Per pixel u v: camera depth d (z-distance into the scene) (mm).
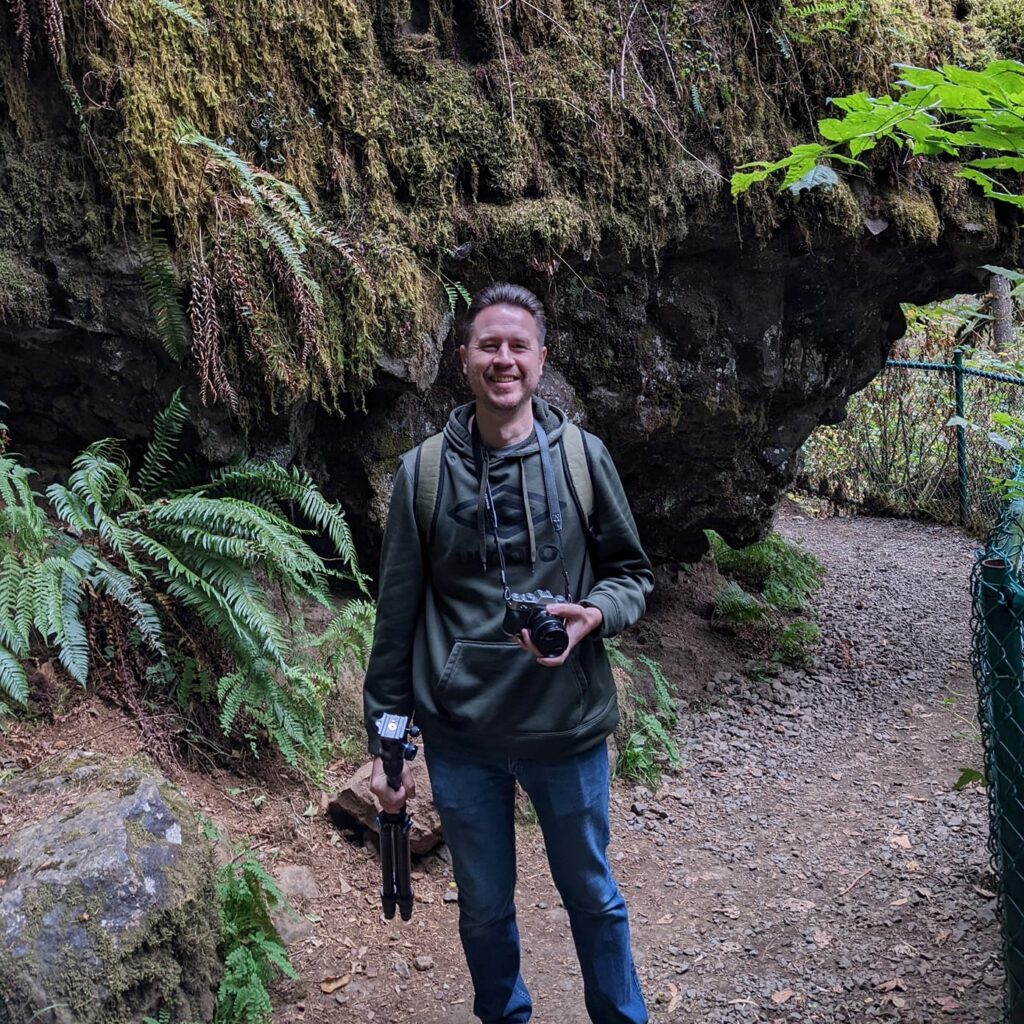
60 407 3838
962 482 10086
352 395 3900
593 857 2330
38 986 2217
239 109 3582
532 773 2270
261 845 3379
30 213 3357
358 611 3945
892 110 2238
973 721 5418
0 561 3197
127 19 3291
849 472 11078
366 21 3869
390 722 2279
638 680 5355
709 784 4598
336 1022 2832
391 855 2406
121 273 3396
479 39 4156
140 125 3299
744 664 6074
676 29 4461
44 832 2537
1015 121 2162
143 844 2527
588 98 4285
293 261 3436
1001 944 2887
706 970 3143
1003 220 5059
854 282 5156
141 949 2377
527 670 2182
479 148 4070
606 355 4809
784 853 3930
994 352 9062
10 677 3016
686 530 6113
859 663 6355
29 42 3205
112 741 3236
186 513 3494
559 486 2254
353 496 4363
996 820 2609
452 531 2219
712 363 5012
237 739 3645
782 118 4691
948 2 5230
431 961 3102
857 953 3189
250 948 2844
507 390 2180
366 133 3844
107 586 3318
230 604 3508
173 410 3531
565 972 3148
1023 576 2680
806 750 5027
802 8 4516
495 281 4277
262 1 3576
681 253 4719
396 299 3832
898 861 3795
